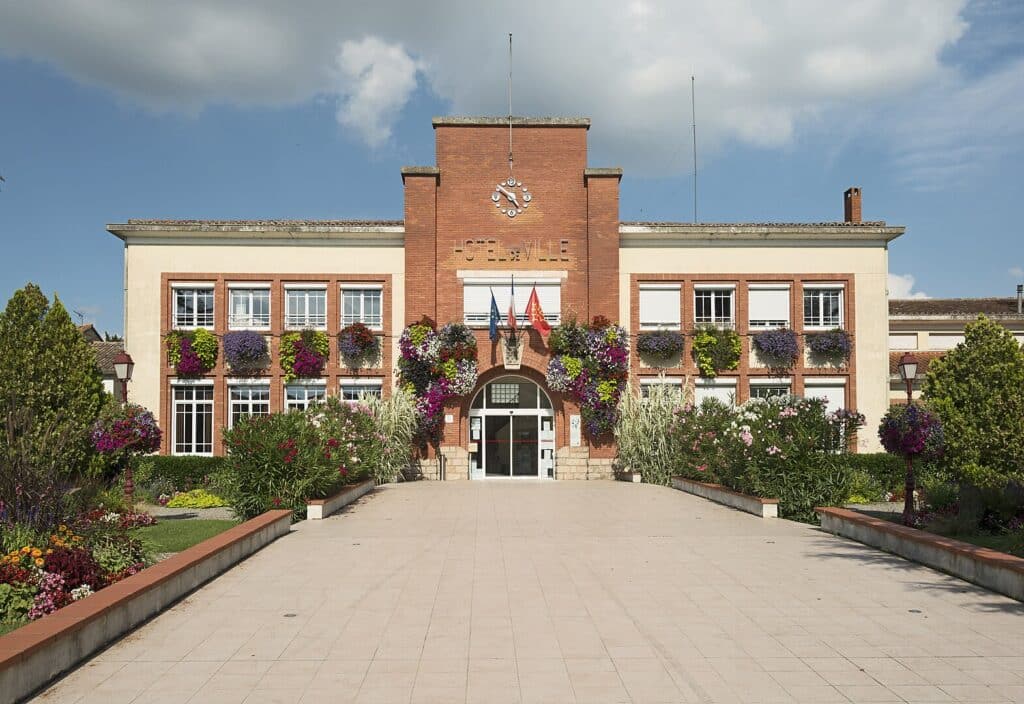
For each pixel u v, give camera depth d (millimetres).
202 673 6836
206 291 28672
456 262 28672
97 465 17859
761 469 17359
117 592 8117
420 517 16734
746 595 9578
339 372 28391
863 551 12594
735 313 29047
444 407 28016
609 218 28734
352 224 29156
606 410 27703
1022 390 16531
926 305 39062
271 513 14430
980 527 14914
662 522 15914
